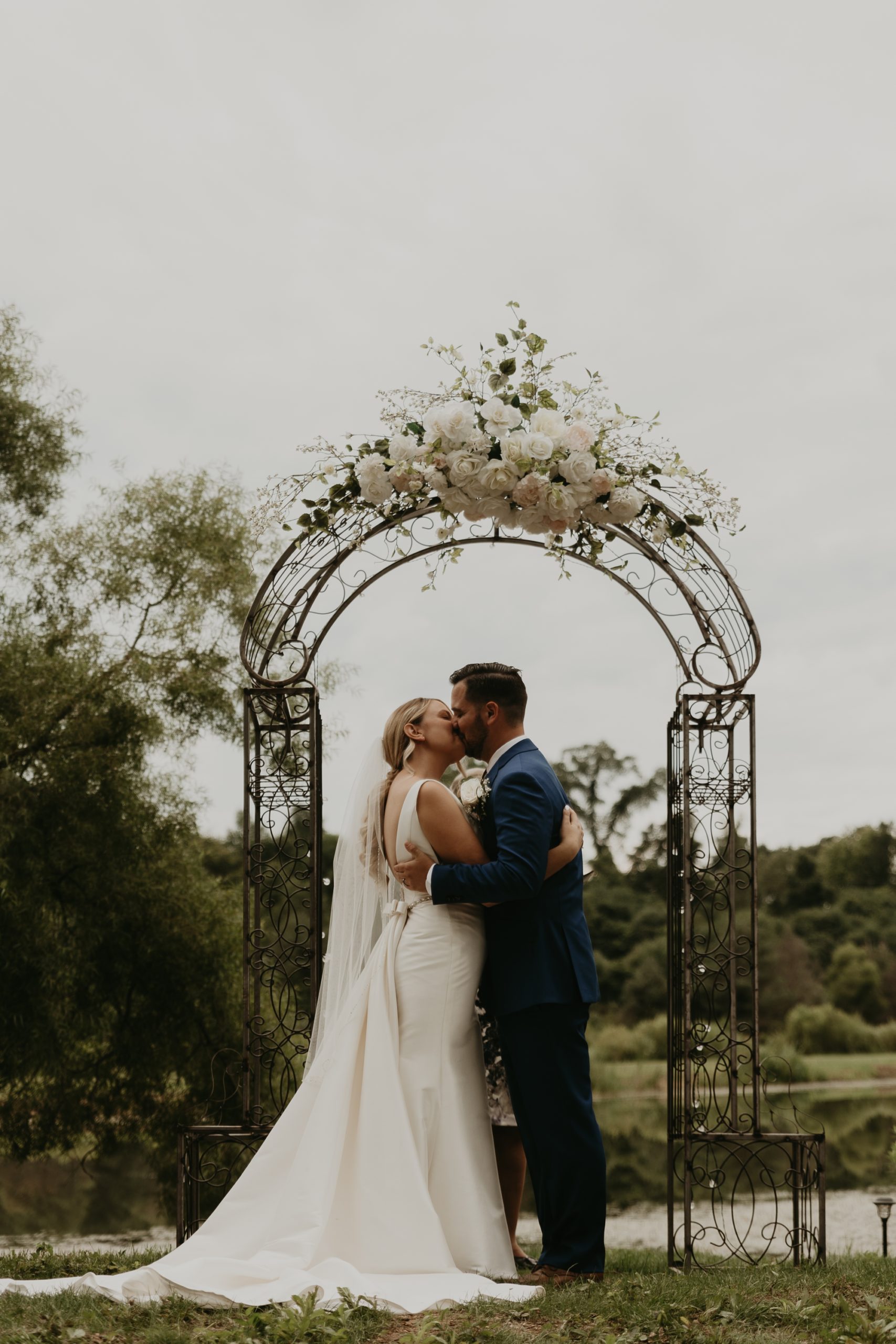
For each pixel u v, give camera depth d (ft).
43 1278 13.66
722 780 15.51
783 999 110.93
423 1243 12.02
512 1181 14.79
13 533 37.99
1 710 34.73
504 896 12.82
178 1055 35.35
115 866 35.22
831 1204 37.78
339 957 14.20
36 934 33.37
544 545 16.40
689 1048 14.85
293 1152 12.94
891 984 118.01
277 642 16.39
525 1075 13.17
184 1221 15.19
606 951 109.81
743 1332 10.23
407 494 15.75
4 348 38.47
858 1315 10.58
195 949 35.73
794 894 133.80
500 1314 10.66
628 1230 33.40
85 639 37.01
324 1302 10.58
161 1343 9.44
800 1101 74.33
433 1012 13.23
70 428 38.50
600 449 15.15
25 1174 44.42
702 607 15.65
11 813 33.86
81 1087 35.45
